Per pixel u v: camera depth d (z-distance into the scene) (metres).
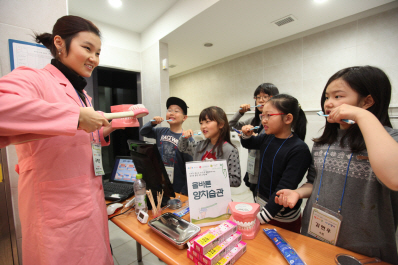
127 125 0.93
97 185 0.84
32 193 0.68
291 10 2.01
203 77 4.02
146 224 0.92
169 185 1.06
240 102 3.36
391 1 1.86
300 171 0.97
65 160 0.71
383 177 0.52
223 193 0.92
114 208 1.04
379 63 1.98
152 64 2.95
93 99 2.87
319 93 2.42
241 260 0.67
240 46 2.99
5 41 1.21
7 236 1.23
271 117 1.08
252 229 0.80
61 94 0.71
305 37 2.50
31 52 1.28
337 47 2.25
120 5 2.42
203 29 2.43
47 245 0.67
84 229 0.74
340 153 0.81
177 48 3.05
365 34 2.05
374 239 0.71
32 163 0.68
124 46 3.04
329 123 0.87
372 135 0.55
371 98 0.72
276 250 0.72
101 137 0.97
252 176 1.43
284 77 2.74
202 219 0.87
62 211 0.69
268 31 2.48
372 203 0.71
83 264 0.73
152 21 2.83
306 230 0.91
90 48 0.78
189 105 4.45
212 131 1.26
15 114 0.48
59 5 1.38
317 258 0.67
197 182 0.90
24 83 0.58
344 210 0.77
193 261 0.66
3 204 1.20
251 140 1.37
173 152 1.75
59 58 0.79
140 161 1.08
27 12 1.26
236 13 2.07
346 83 0.73
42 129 0.51
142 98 3.28
